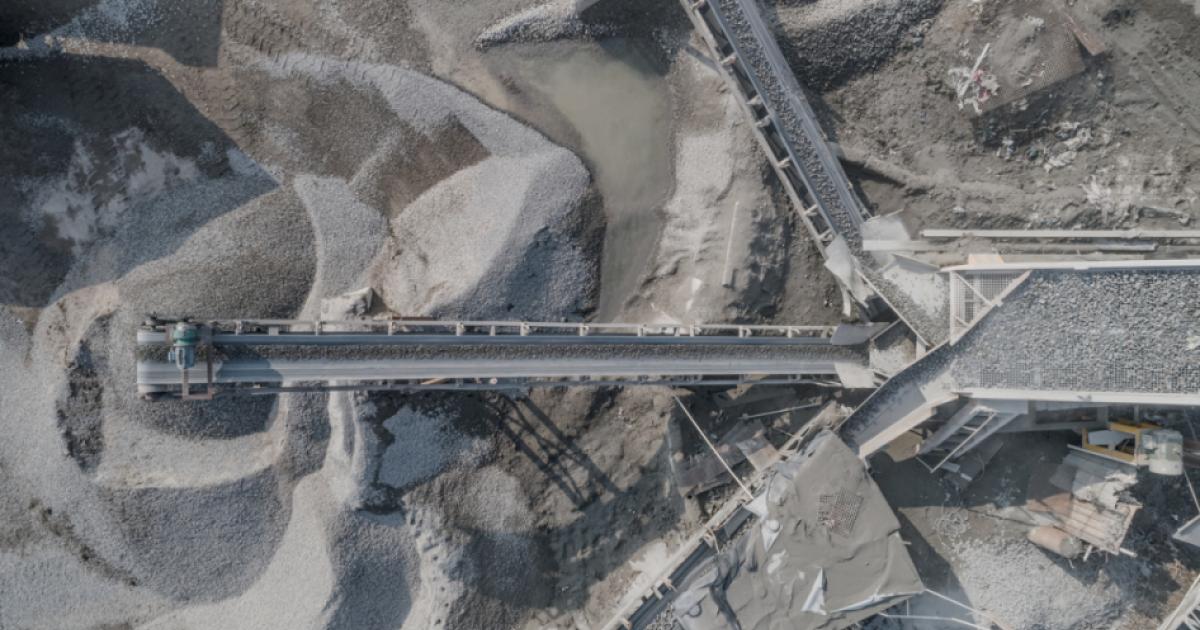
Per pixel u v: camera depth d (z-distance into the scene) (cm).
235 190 2614
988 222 2589
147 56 2627
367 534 2511
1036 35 2483
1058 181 2570
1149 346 2205
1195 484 2558
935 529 2631
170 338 2184
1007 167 2597
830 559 2397
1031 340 2289
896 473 2639
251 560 2525
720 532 2553
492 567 2600
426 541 2530
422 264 2597
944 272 2412
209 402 2492
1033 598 2567
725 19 2430
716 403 2648
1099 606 2545
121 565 2514
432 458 2570
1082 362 2252
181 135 2620
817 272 2653
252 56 2627
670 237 2667
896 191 2628
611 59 2681
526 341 2356
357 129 2633
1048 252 2547
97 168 2608
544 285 2623
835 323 2650
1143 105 2506
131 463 2491
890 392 2417
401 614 2581
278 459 2483
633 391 2662
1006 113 2541
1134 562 2559
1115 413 2528
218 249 2556
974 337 2334
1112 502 2405
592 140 2692
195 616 2539
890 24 2534
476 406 2630
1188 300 2180
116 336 2484
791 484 2428
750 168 2597
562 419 2664
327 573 2459
